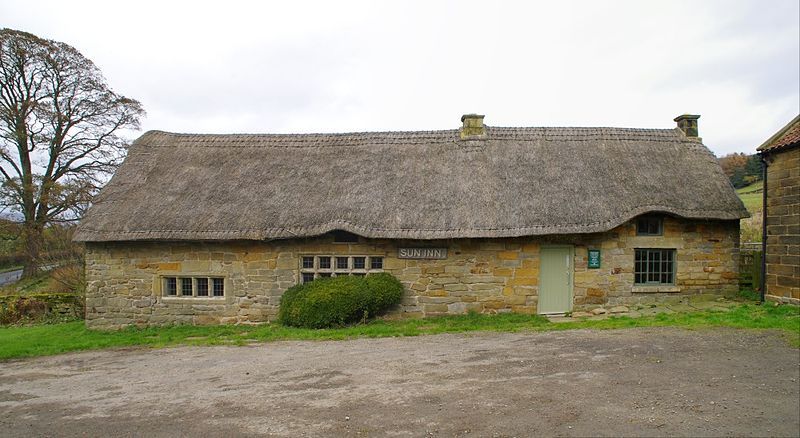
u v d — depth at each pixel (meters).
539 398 5.75
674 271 12.05
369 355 8.27
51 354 10.08
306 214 11.91
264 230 11.73
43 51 20.16
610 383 6.14
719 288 12.09
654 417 5.08
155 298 12.45
